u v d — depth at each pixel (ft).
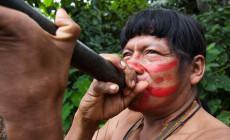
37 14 1.63
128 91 2.93
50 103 1.61
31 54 1.43
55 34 1.71
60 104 1.75
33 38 1.42
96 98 3.06
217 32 8.27
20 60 1.41
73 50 1.80
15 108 1.50
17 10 1.50
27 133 1.57
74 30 1.68
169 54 3.08
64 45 1.64
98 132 4.45
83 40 9.35
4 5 1.47
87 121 3.22
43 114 1.59
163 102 3.11
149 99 3.08
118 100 3.09
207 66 6.43
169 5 13.01
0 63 1.40
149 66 3.05
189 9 12.85
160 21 3.13
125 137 3.76
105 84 2.62
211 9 9.29
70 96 7.68
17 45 1.38
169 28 3.12
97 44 9.24
